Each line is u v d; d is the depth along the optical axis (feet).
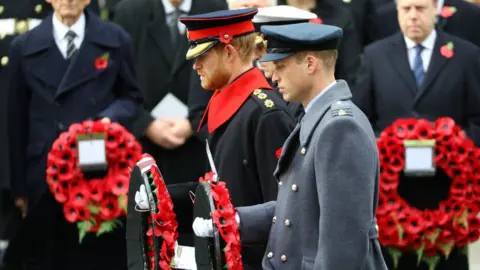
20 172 103.50
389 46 102.68
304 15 89.10
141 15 110.32
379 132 100.94
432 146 95.66
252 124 77.61
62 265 102.53
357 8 112.88
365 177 62.08
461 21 109.70
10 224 108.17
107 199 100.78
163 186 69.67
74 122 102.73
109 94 104.01
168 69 109.40
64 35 103.81
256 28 90.63
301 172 64.54
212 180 66.39
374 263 64.13
